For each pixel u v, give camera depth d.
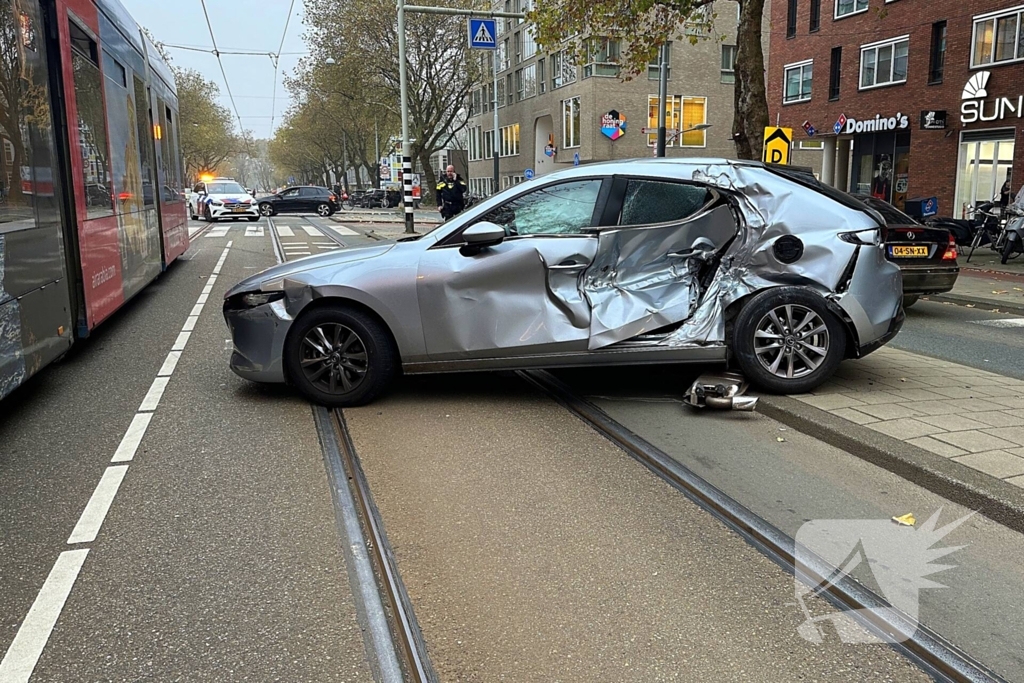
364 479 4.50
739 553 3.59
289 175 127.25
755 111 16.75
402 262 5.73
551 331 5.63
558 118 48.97
